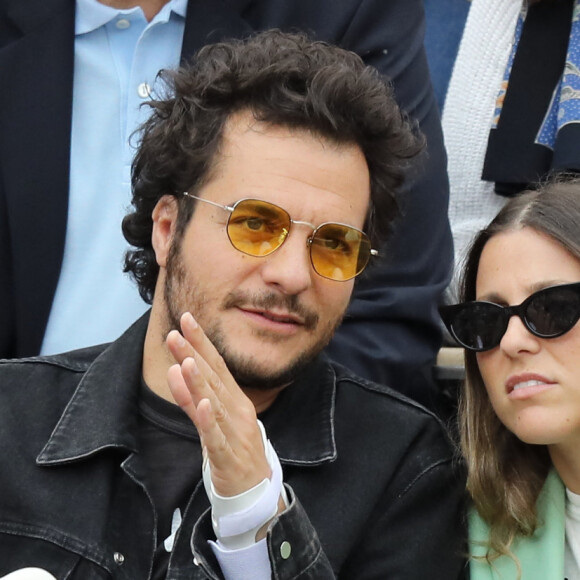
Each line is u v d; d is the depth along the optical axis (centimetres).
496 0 1390
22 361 981
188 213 909
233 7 1198
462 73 1387
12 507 887
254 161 883
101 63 1184
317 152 884
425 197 1211
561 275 872
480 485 930
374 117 912
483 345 898
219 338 876
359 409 976
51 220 1146
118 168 1162
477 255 951
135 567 874
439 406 1212
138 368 954
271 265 865
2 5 1205
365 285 1161
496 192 1342
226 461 751
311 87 885
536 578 901
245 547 774
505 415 898
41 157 1155
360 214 920
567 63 1300
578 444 895
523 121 1319
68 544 866
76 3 1191
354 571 921
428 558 921
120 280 1141
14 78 1173
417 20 1280
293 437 943
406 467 949
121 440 900
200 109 916
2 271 1159
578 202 888
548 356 867
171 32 1195
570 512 930
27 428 927
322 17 1219
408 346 1150
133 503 894
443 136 1339
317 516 905
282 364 880
